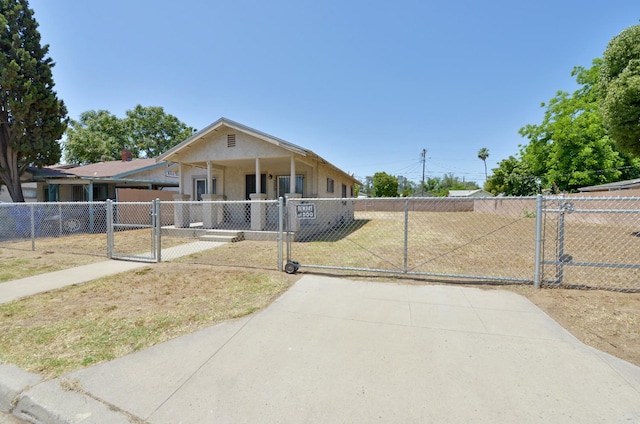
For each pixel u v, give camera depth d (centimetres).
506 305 387
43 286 483
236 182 1336
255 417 199
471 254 777
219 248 841
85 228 1327
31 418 211
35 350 282
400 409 203
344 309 377
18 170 1345
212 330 321
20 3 1286
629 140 949
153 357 270
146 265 628
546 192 2209
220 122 1038
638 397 213
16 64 1206
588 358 262
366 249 831
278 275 534
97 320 348
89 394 222
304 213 546
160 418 199
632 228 1305
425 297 419
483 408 203
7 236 1087
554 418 194
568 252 804
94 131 2859
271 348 284
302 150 979
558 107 2173
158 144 3269
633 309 367
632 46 905
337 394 219
